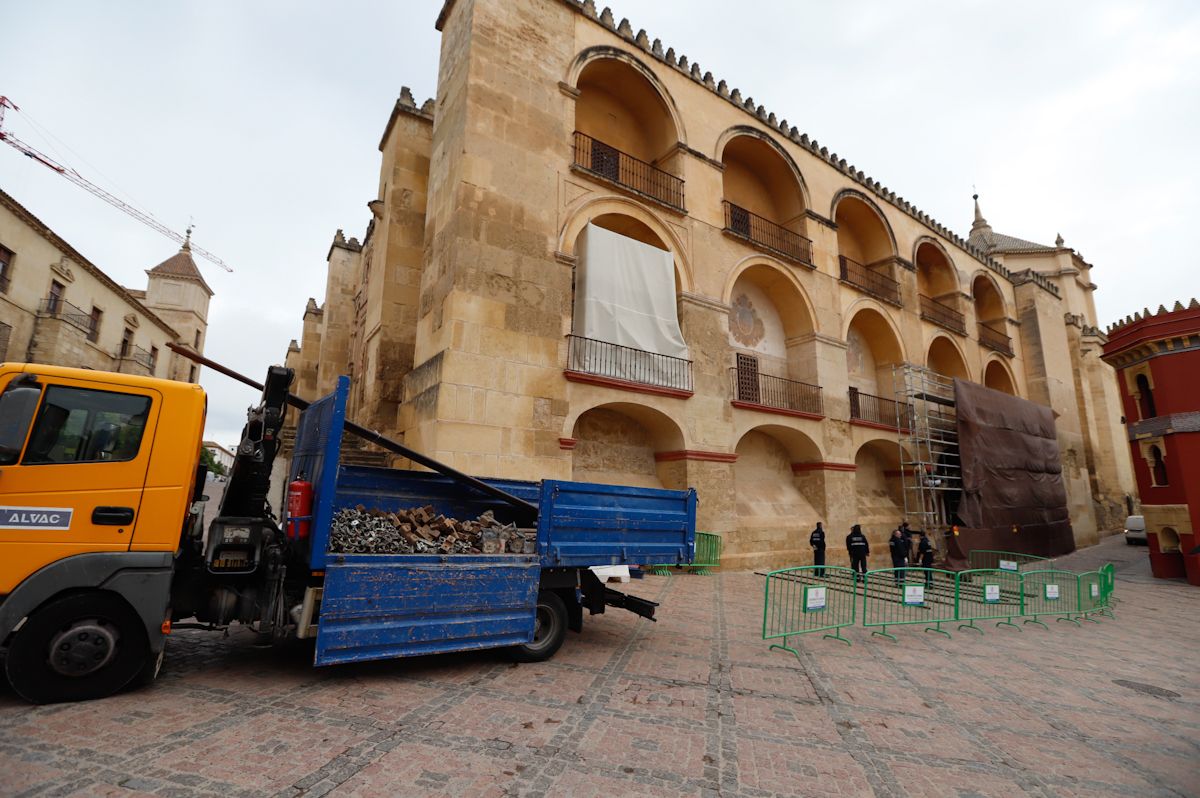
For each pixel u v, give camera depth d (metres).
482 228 11.78
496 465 11.16
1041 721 5.38
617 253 13.63
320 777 3.52
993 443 20.14
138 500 4.64
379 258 15.89
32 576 4.23
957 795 3.85
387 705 4.74
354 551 5.40
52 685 4.26
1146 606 12.68
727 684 5.86
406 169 15.59
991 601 9.78
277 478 16.48
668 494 7.48
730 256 16.44
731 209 18.61
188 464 4.88
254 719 4.30
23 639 4.19
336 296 24.19
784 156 19.05
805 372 18.44
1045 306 29.70
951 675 6.75
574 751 4.11
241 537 5.20
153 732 3.97
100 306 26.95
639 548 7.03
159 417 4.83
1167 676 7.18
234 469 5.41
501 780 3.62
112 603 4.51
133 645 4.56
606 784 3.67
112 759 3.56
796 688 5.90
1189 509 16.31
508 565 5.97
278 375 5.57
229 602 5.24
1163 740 5.04
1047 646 8.57
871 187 22.23
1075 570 18.50
